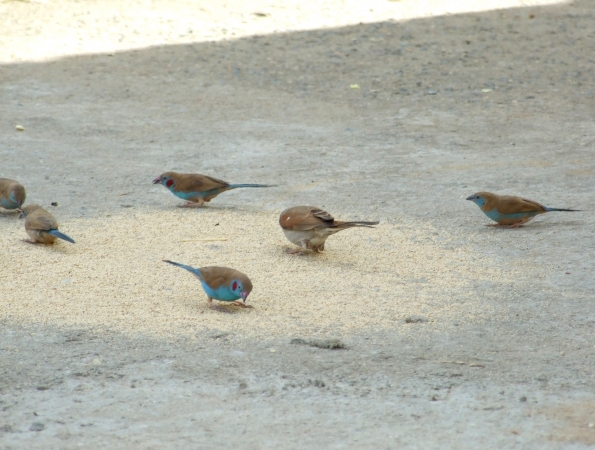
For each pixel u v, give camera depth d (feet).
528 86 81.66
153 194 52.21
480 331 32.22
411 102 77.36
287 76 85.30
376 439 23.48
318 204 50.31
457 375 28.09
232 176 56.75
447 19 104.53
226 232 44.47
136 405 25.46
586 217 47.55
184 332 31.32
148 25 102.78
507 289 36.96
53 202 49.65
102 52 92.63
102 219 46.37
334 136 67.31
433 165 59.41
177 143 65.26
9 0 110.22
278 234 44.42
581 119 71.82
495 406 25.77
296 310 34.01
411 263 40.40
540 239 44.01
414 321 33.04
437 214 48.55
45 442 22.99
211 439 23.32
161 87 81.82
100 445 22.86
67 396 25.98
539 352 30.27
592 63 88.69
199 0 114.01
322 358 29.32
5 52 91.76
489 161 60.34
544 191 52.75
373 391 26.76
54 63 88.58
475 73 85.51
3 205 46.75
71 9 108.78
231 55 91.81
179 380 27.27
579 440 23.65
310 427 24.18
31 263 38.65
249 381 27.32
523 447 23.16
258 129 69.26
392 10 108.99
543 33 98.58
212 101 77.66
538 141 65.62
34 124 69.67
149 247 41.65
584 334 32.01
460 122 71.36
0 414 24.68
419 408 25.57
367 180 55.72
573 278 38.27
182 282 36.99
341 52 92.32
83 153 62.03
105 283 36.45
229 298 33.45
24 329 31.19
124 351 29.48
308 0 113.91
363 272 38.99
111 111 74.28
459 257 41.34
